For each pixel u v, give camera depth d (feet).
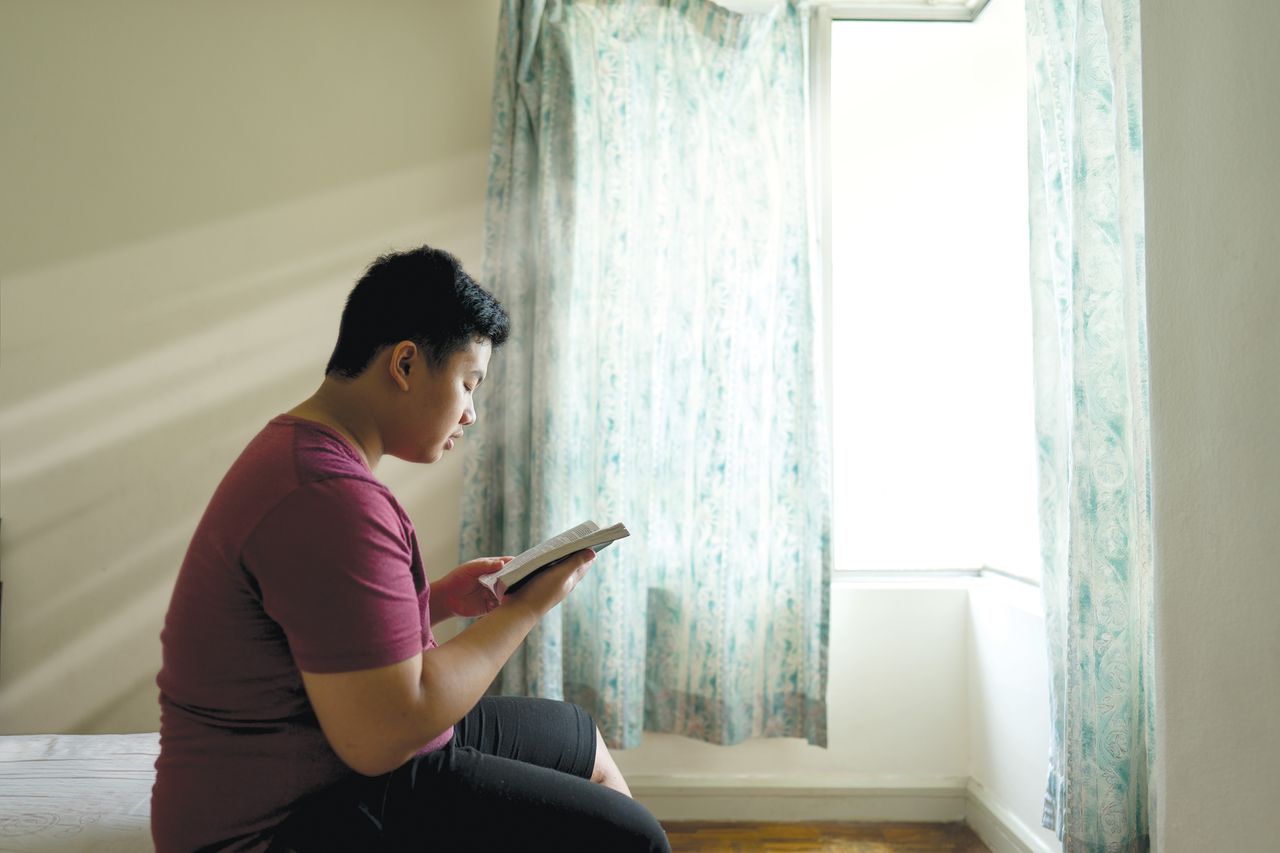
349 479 2.93
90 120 7.16
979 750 7.02
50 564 7.06
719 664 6.78
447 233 7.35
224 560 2.87
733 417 6.87
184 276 7.20
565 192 6.70
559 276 6.67
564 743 4.19
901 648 7.20
